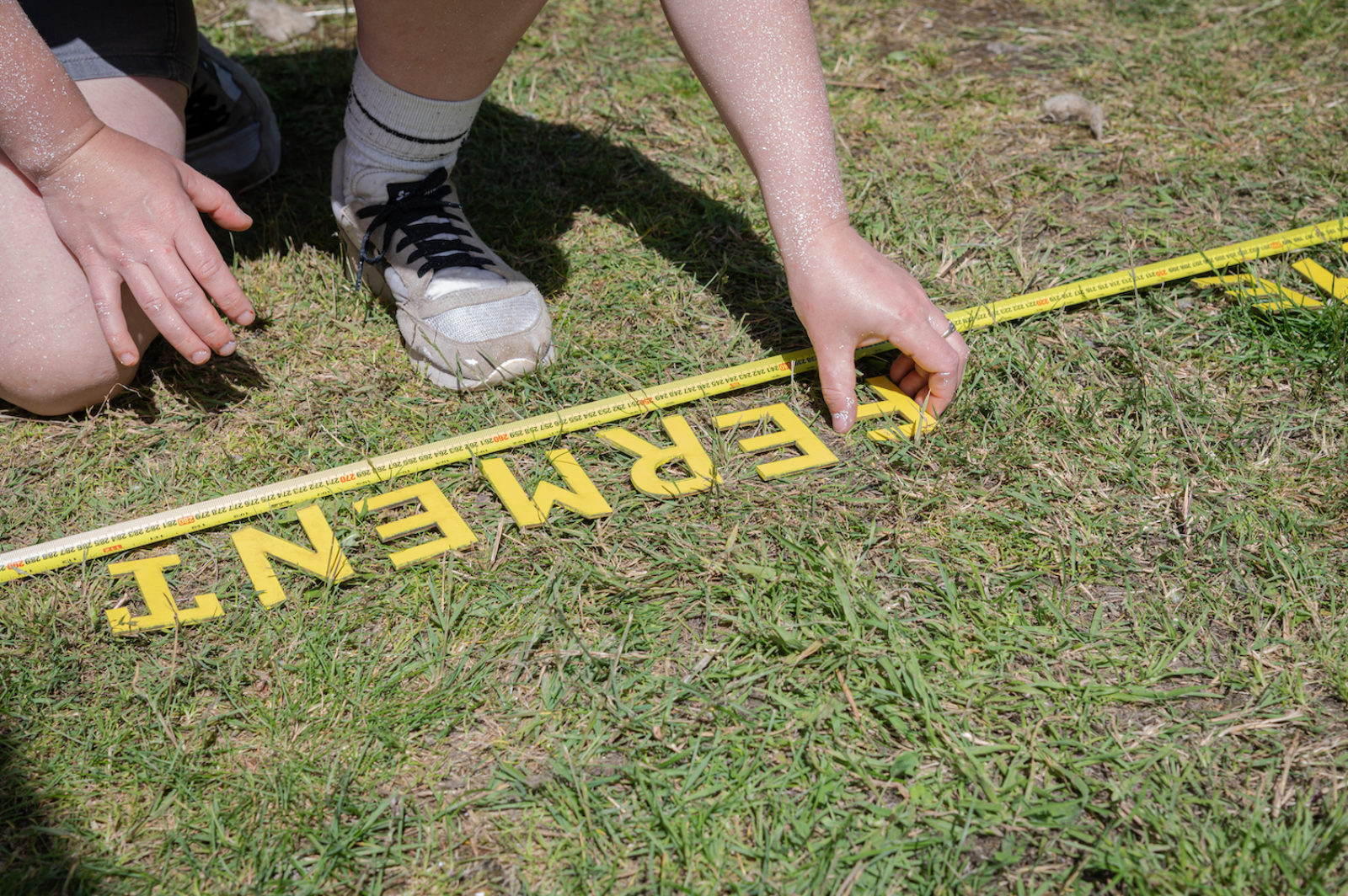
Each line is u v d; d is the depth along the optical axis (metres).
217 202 1.70
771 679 1.37
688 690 1.35
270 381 1.88
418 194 1.95
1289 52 2.93
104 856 1.19
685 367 1.93
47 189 1.57
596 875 1.17
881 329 1.64
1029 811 1.21
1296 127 2.60
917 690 1.33
